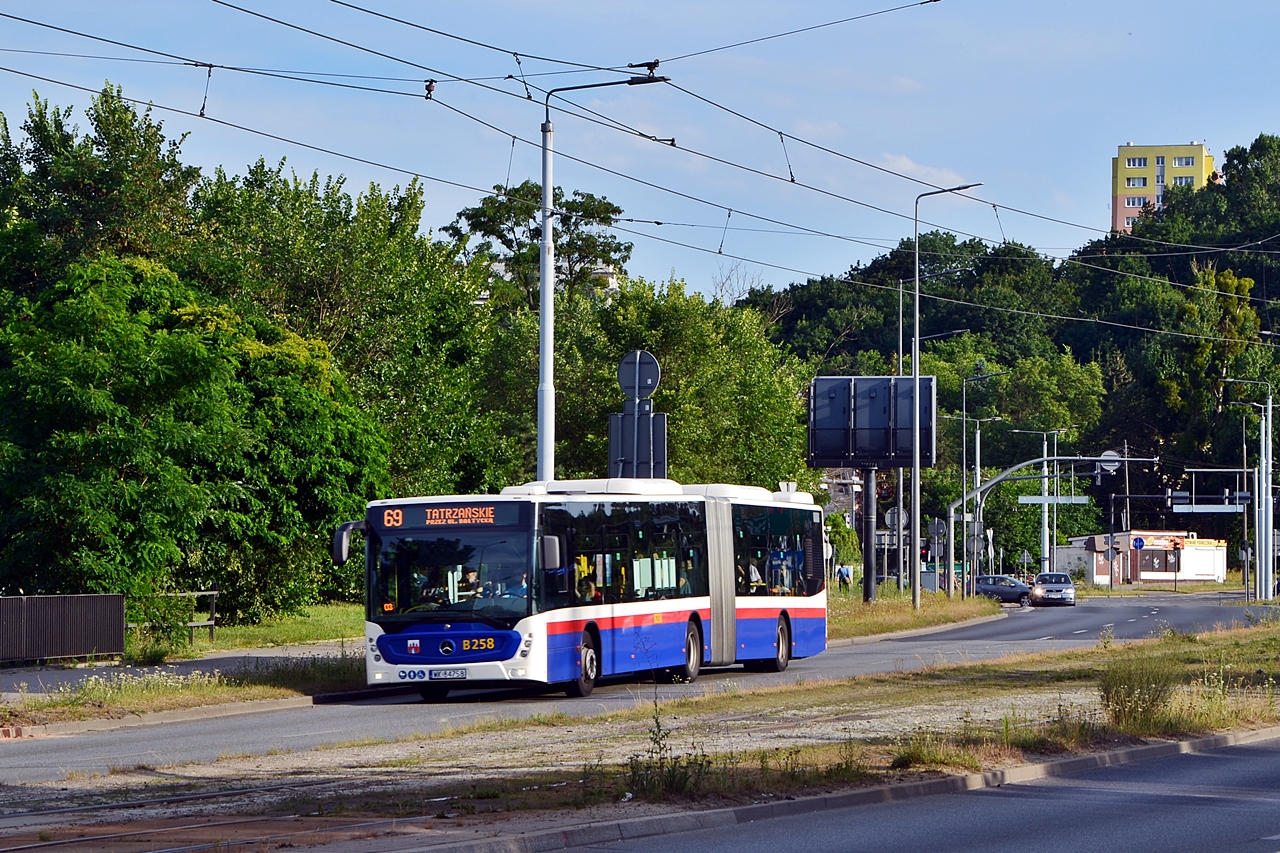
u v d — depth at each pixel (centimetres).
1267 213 15725
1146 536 13150
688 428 6100
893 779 1551
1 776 1670
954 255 12494
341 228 5281
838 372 14462
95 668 3102
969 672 3017
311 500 4428
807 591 3622
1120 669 2133
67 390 3309
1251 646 3762
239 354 4228
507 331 7500
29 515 3269
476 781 1498
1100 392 14600
